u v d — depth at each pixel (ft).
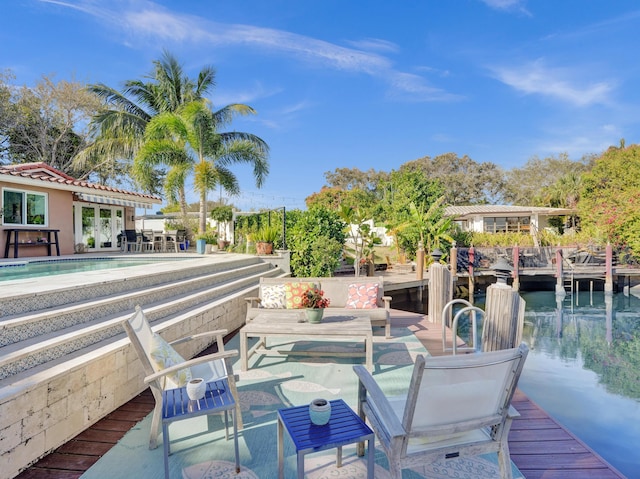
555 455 8.73
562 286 46.42
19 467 7.82
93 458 8.50
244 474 7.98
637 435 13.05
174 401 8.21
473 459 8.57
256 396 11.88
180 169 43.93
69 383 9.20
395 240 56.24
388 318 17.44
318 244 37.19
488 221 82.33
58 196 37.32
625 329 30.32
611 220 48.67
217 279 23.84
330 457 8.61
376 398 6.97
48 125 65.77
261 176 49.03
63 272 21.39
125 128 52.54
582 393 16.88
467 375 6.22
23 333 10.19
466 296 47.75
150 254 40.06
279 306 18.48
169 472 8.00
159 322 14.49
